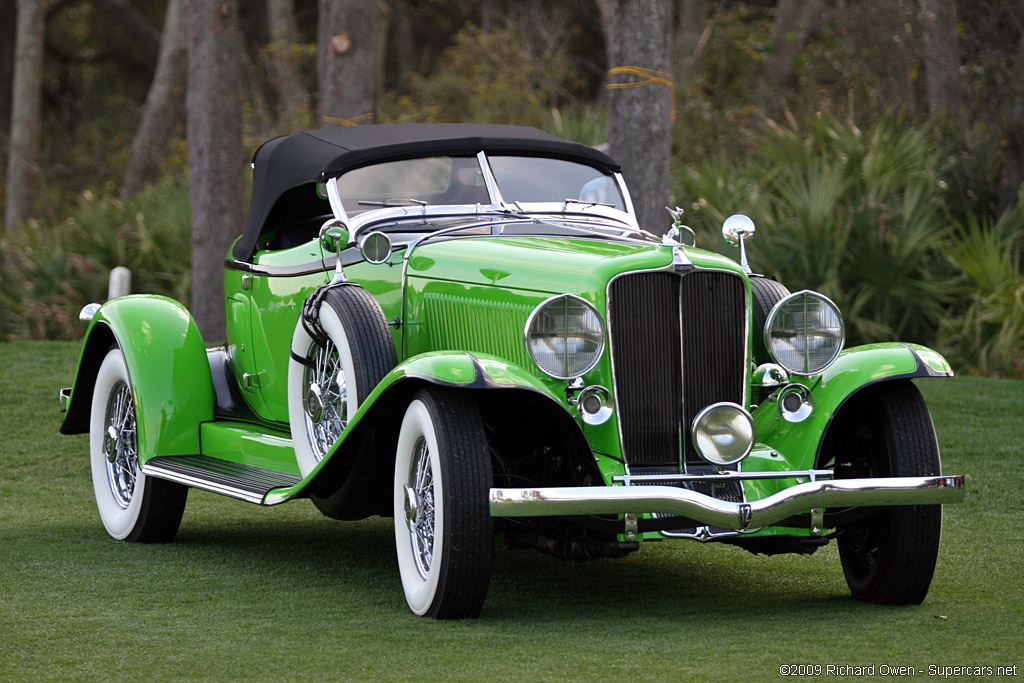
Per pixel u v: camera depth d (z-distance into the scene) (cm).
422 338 1471
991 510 1819
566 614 1280
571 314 1250
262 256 1738
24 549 1642
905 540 1275
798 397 1324
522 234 1541
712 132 5122
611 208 1692
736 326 1312
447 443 1216
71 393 1875
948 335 3375
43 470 2238
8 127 10688
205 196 3934
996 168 3753
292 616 1270
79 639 1173
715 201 3550
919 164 3516
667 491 1191
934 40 4178
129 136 10444
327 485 1406
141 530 1678
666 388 1294
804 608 1305
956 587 1389
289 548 1667
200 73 3925
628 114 2659
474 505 1206
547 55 6619
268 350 1702
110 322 1758
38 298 4162
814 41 5350
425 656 1109
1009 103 3766
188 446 1706
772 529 1266
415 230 1573
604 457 1281
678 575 1494
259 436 1630
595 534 1284
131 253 4256
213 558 1591
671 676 1041
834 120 3769
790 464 1302
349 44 3997
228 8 3950
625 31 2656
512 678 1038
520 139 1678
